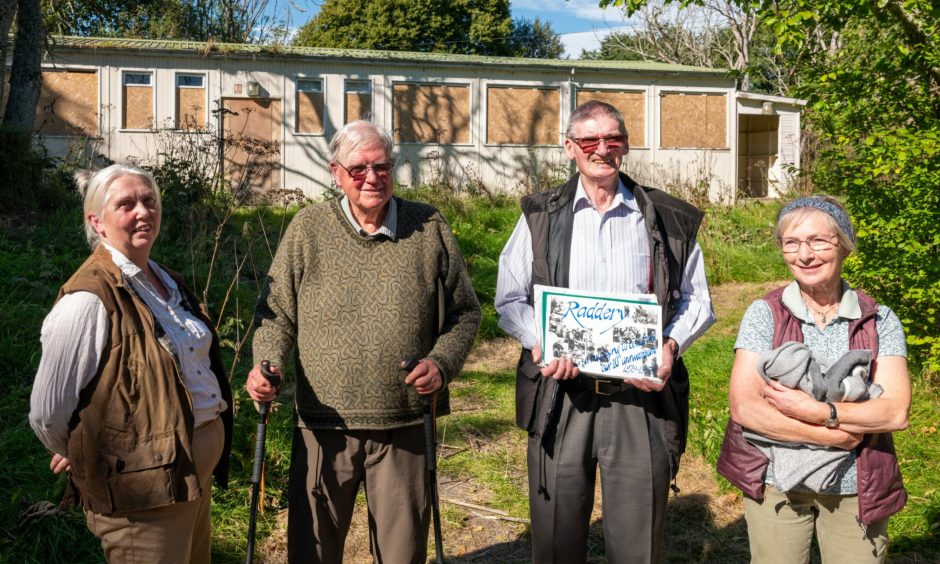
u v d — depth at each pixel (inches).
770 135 854.5
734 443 103.0
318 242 110.0
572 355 109.2
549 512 113.3
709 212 555.5
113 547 92.7
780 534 100.6
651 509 110.2
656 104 747.4
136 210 94.7
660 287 111.0
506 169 717.9
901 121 242.4
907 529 155.6
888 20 261.9
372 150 105.9
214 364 105.3
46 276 276.5
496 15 1277.1
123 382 89.7
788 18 266.7
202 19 1151.6
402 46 1227.2
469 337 114.1
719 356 269.3
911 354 231.0
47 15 785.6
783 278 413.4
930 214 209.0
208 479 102.7
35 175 364.8
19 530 142.6
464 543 156.7
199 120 661.3
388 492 110.5
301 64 673.0
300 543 110.3
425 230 112.8
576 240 113.5
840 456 95.3
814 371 94.1
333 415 107.4
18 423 182.7
